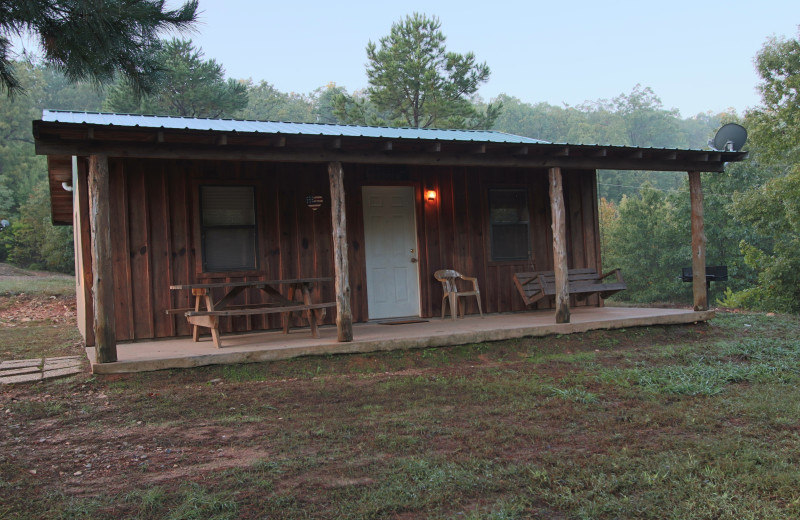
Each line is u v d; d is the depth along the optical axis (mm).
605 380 6055
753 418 4723
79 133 5895
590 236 10703
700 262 9398
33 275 23047
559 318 8391
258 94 62969
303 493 3311
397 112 27688
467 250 9891
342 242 7211
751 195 18172
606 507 3078
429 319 9406
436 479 3459
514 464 3734
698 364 6746
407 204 9656
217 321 6930
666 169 9180
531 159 8227
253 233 8539
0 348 8609
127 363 6141
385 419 4781
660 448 4008
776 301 17969
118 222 7809
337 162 7203
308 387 5922
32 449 4164
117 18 5480
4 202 31875
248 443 4227
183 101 26781
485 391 5691
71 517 3025
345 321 7184
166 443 4258
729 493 3256
